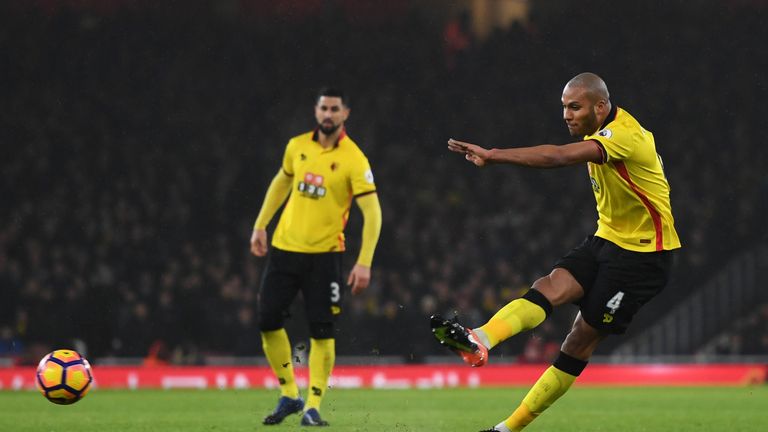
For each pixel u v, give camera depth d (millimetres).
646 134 20375
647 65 93438
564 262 20641
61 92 86500
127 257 71062
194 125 86312
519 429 21109
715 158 86812
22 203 77938
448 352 64812
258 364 61125
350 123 88188
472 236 77062
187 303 62500
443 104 90500
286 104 88938
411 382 56562
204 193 79750
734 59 93688
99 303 62594
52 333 61156
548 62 93062
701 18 94875
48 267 69188
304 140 26797
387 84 91438
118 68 88500
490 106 90938
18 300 64000
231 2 92188
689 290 76875
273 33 92188
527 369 58156
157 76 89000
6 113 84000
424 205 80562
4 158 81750
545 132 90375
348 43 92500
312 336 26703
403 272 73875
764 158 87188
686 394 48906
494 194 82125
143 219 75375
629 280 20266
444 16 93812
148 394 47375
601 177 20359
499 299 71688
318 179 26344
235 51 91062
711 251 79438
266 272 26891
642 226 20375
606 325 20469
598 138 19438
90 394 47281
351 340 64750
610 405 40281
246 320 62438
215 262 73312
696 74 93000
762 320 70625
